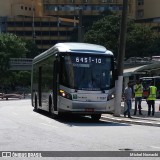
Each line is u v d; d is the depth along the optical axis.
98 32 91.31
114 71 21.30
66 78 20.62
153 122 19.95
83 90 20.56
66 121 21.42
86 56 20.98
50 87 23.09
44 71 25.75
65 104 20.48
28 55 124.06
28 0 161.00
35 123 19.69
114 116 24.05
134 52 93.62
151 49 95.31
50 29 153.88
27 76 108.69
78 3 153.12
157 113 26.62
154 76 65.50
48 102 23.80
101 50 21.45
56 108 21.53
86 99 20.56
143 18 158.25
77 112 20.55
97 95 20.70
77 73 20.70
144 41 94.12
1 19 154.38
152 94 24.47
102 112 20.80
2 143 12.41
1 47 95.38
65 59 20.80
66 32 153.12
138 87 25.20
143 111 28.55
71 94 20.47
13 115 25.50
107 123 20.64
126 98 23.34
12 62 98.12
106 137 14.20
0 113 27.47
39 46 154.25
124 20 24.58
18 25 154.00
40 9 162.38
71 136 14.36
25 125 18.48
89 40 91.38
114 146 11.88
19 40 101.88
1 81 94.75
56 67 20.89
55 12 155.25
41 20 154.12
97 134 15.19
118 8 150.62
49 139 13.44
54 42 153.88
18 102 50.50
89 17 151.62
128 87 23.44
